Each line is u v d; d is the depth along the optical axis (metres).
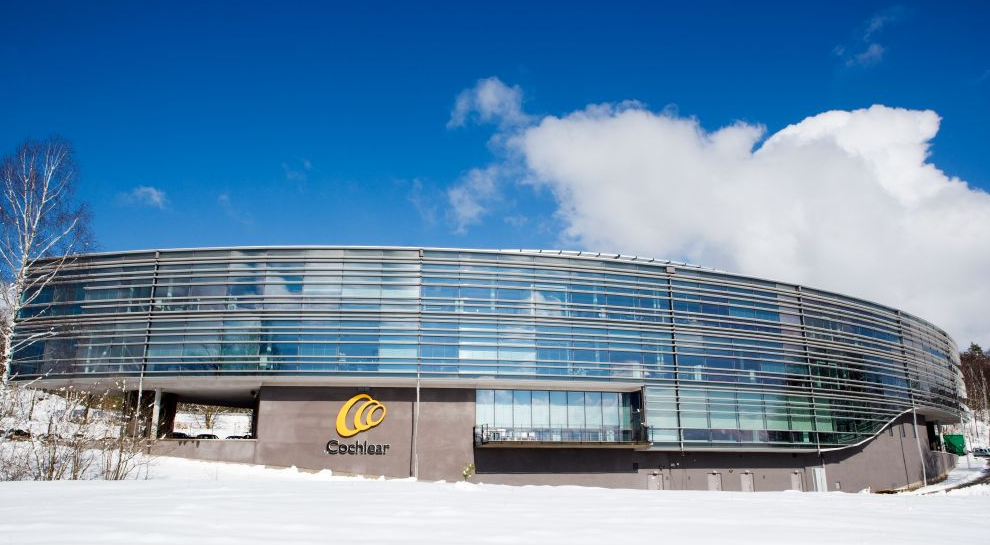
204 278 48.88
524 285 50.91
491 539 9.74
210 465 43.44
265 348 47.50
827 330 60.09
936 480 71.75
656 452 51.53
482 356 48.81
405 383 47.94
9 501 13.84
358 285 49.00
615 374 50.94
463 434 48.44
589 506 15.19
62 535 9.10
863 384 61.50
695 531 11.20
